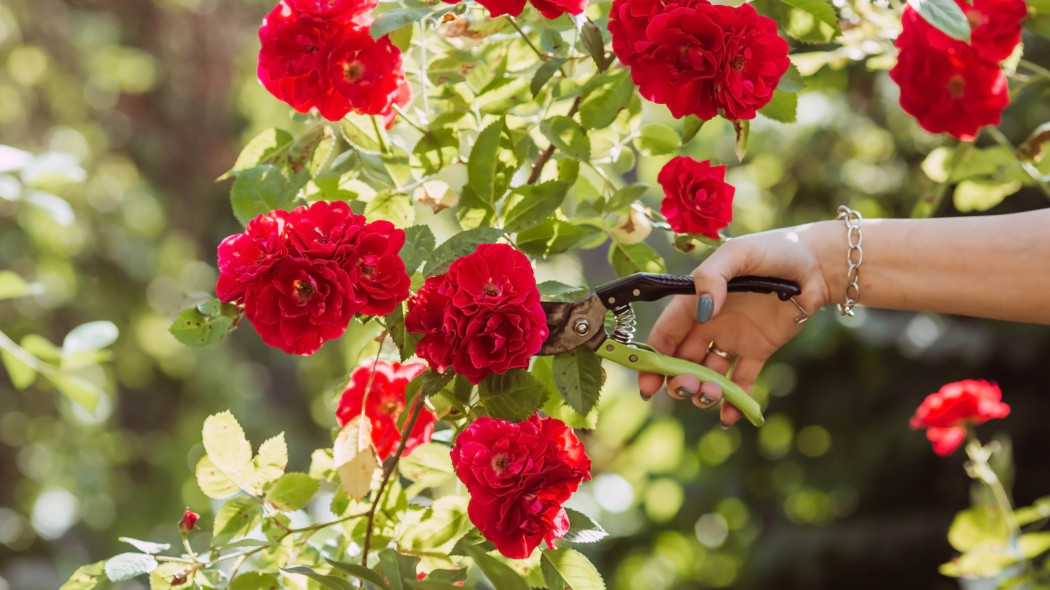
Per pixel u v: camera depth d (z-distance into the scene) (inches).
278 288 55.2
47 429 179.2
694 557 181.8
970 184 74.2
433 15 59.0
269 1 209.8
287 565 60.9
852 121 150.7
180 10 205.8
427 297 56.8
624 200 62.9
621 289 58.5
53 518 172.2
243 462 60.4
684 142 62.2
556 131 62.0
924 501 154.6
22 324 169.9
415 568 56.9
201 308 58.1
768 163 158.7
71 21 186.5
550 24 61.8
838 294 62.4
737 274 60.9
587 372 58.7
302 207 56.6
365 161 62.5
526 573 59.7
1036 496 148.4
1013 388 149.7
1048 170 74.1
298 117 63.7
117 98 207.0
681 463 178.9
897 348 145.2
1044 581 75.4
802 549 152.1
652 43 58.0
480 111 63.9
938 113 68.4
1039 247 61.3
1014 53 70.8
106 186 194.9
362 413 59.7
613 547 177.5
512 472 55.7
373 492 61.7
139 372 203.6
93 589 59.3
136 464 203.6
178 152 214.4
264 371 246.4
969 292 61.7
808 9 63.1
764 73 58.3
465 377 59.0
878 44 72.4
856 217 62.4
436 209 64.4
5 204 158.6
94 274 190.2
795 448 163.5
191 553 59.6
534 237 61.4
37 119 181.2
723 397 60.0
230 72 210.4
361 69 59.2
